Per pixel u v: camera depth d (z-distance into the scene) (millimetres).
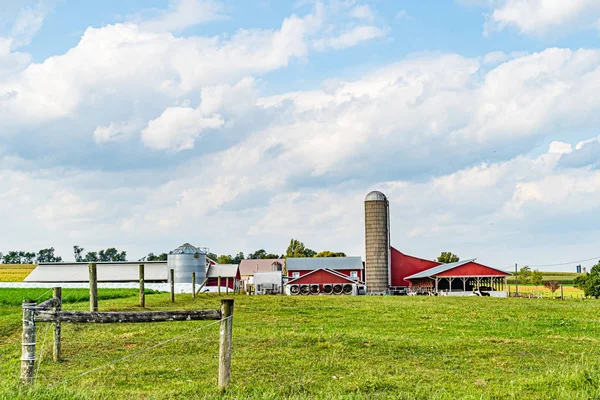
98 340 21438
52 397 11719
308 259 113000
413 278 94938
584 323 31172
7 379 14867
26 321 12766
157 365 17500
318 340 21703
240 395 12750
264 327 26875
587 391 13391
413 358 19141
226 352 13219
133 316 12727
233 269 109688
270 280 92625
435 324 29812
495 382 15383
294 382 15164
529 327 28922
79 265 103938
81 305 33969
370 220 95500
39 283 89125
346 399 12906
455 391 14195
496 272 82188
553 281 105062
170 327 24703
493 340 23156
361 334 24406
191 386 14367
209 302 41625
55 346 18188
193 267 94062
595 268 82125
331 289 92000
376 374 16344
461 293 82750
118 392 13703
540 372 16734
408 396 13477
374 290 94375
